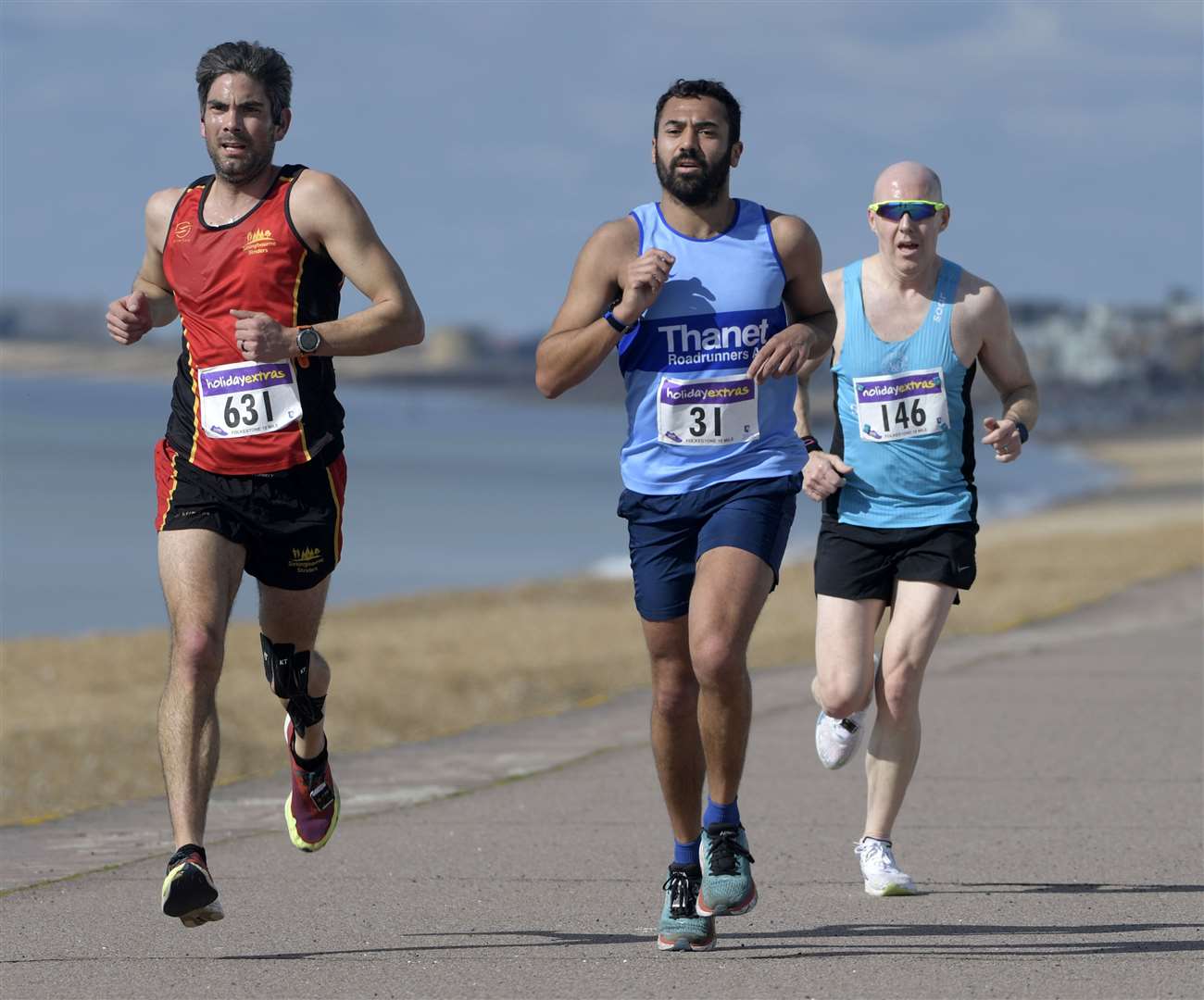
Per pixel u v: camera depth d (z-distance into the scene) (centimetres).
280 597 1773
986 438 2008
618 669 4972
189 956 1706
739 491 1728
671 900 1723
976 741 3216
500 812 2600
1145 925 1834
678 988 1573
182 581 1684
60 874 2158
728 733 1684
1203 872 2111
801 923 1859
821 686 2042
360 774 2989
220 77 1680
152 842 2405
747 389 1731
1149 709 3594
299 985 1586
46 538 17950
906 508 2008
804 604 7169
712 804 1722
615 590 8856
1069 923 1847
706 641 1658
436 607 8056
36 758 3466
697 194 1709
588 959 1691
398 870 2166
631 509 1762
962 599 6706
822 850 2281
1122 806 2569
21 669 5081
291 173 1711
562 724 3625
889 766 2014
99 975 1628
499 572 14250
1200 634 5116
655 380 1738
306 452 1712
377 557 15938
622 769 2994
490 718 4197
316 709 1866
